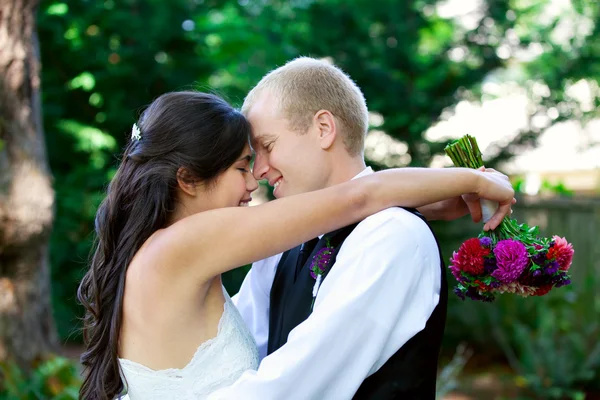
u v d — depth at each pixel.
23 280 4.15
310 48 7.35
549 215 7.37
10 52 3.97
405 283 1.64
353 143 1.92
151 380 1.71
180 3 7.75
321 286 1.71
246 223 1.66
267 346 2.05
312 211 1.67
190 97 1.82
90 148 7.51
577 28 8.58
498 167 7.66
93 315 1.84
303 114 1.86
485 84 8.31
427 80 7.50
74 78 7.48
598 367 5.57
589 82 8.71
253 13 9.23
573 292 6.25
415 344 1.68
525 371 5.87
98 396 1.77
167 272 1.68
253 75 8.82
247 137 1.84
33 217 4.05
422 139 7.45
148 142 1.77
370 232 1.67
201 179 1.76
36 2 4.11
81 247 7.47
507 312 6.76
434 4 7.68
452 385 4.55
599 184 9.06
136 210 1.76
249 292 2.21
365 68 7.15
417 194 1.73
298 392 1.57
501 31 7.64
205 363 1.73
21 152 4.03
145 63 7.46
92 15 7.32
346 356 1.60
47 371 3.87
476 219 1.88
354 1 7.49
